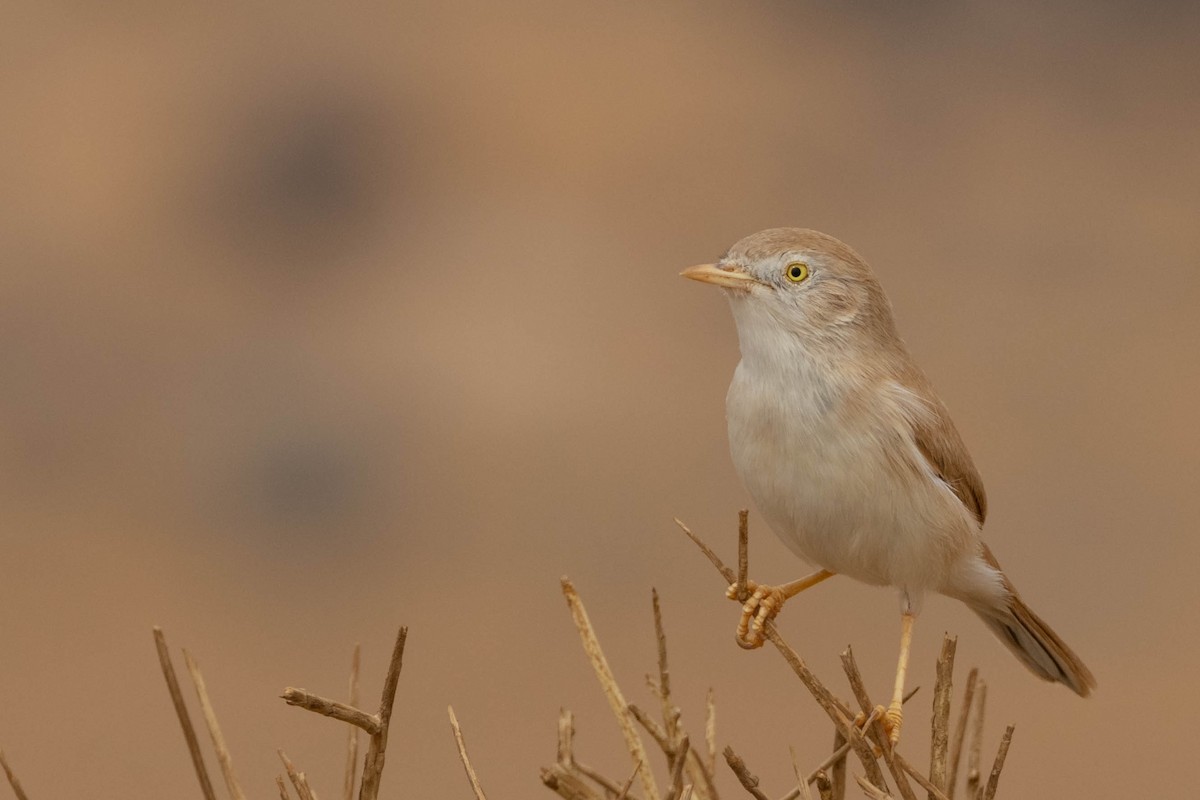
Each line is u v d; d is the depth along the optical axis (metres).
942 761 4.39
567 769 4.30
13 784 4.04
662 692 4.42
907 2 31.56
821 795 4.18
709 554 4.50
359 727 3.99
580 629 4.56
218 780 11.88
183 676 14.13
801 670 4.33
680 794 4.25
